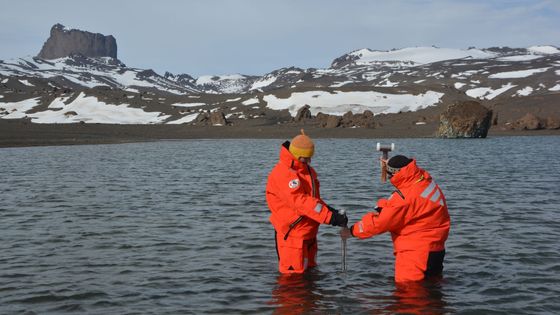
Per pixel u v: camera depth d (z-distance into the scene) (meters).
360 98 142.50
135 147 59.47
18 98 157.00
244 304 8.12
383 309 7.85
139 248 11.59
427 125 100.06
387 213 8.84
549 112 115.06
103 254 11.11
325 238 12.16
